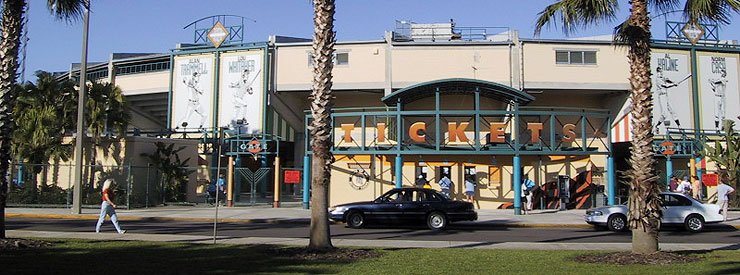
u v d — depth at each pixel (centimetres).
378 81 3631
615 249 1311
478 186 2908
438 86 2755
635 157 1155
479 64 3591
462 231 1925
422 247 1350
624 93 3712
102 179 3169
